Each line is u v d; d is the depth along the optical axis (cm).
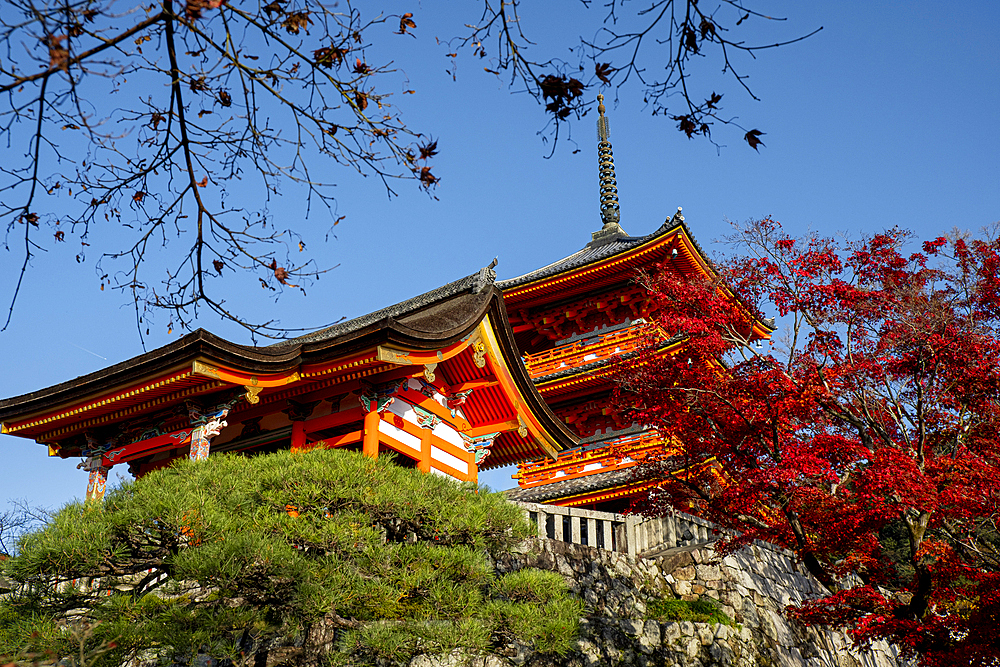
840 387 1553
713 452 1633
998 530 1362
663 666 1670
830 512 1488
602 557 1812
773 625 1920
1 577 1033
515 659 1502
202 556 988
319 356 1750
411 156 561
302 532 1081
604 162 4366
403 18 515
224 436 2017
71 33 441
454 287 2512
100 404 1789
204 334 1584
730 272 1686
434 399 1998
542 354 3450
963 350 1459
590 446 3259
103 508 1104
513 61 522
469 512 1223
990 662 1326
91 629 1027
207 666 1305
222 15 503
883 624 1424
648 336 1933
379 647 1074
